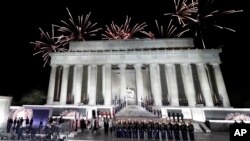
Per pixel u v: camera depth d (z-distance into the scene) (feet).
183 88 208.74
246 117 152.35
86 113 178.40
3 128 102.83
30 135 83.76
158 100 187.11
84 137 92.43
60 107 182.39
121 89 193.77
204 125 134.51
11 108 149.89
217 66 193.88
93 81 200.23
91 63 205.16
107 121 106.42
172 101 186.70
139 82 195.11
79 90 199.00
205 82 189.57
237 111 165.48
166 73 199.31
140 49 217.97
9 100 114.11
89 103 193.67
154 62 199.41
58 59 208.95
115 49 224.94
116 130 101.04
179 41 220.64
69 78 218.18
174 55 199.93
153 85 192.75
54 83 202.18
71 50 227.81
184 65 197.06
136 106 174.91
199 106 182.09
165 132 95.55
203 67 194.80
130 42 225.76
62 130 92.32
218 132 124.98
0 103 110.52
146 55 203.00
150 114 158.92
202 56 196.65
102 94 209.97
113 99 210.59
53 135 83.41
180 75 212.64
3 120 108.88
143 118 139.44
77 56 208.85
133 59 202.90
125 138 95.20
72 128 108.17
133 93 222.48
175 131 94.68
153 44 222.28
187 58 197.57
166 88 209.15
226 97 183.11
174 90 189.98
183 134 93.56
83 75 218.79
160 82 200.34
